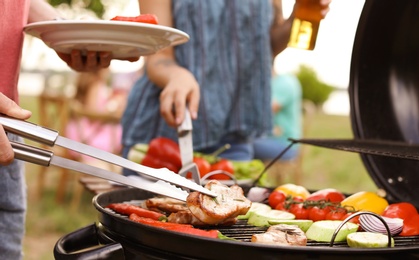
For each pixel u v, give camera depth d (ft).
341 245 4.60
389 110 6.25
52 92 19.94
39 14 5.91
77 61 5.68
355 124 6.25
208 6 7.90
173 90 6.58
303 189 6.12
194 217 4.65
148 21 5.20
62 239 4.62
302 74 33.81
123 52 5.52
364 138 6.20
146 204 5.37
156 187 4.38
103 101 19.74
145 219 4.70
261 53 8.24
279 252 3.69
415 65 6.08
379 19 5.87
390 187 5.85
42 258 13.78
